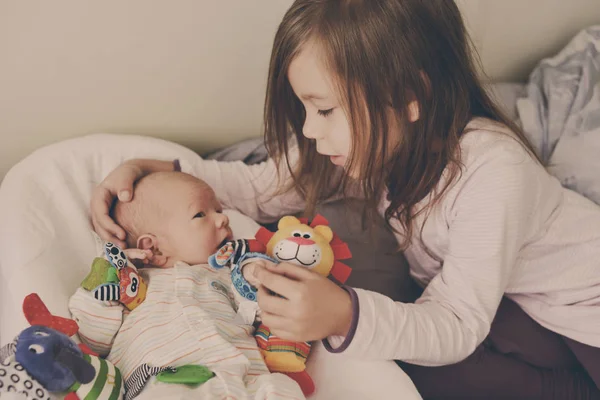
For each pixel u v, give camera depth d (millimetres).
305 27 722
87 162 983
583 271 861
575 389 873
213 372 662
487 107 878
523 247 878
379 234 1084
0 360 579
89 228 914
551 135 1149
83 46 995
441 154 814
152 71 1061
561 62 1238
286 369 738
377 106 738
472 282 787
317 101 750
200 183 893
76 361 613
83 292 760
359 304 714
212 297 782
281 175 1037
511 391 875
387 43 711
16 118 1036
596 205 958
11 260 805
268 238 819
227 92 1135
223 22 1046
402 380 721
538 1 1245
